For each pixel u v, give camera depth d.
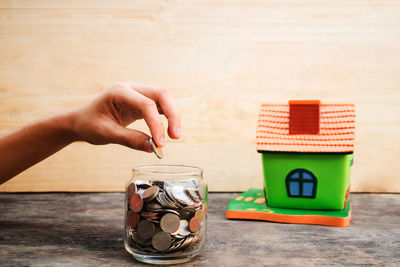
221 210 0.93
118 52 1.13
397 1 1.10
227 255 0.61
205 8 1.13
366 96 1.12
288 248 0.64
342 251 0.63
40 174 1.13
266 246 0.65
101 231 0.74
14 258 0.59
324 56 1.12
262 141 0.84
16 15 1.12
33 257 0.59
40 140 0.72
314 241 0.68
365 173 1.12
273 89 1.13
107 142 0.67
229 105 1.14
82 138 0.70
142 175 0.59
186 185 0.57
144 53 1.13
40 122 0.71
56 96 1.13
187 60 1.14
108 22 1.13
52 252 0.62
